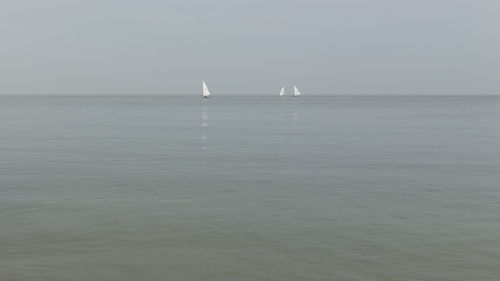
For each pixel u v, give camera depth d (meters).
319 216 20.55
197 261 15.38
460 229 18.66
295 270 14.63
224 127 76.38
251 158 38.47
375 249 16.42
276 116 113.31
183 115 120.94
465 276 14.20
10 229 18.56
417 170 32.38
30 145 48.53
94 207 22.00
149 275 14.27
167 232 18.31
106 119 103.19
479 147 46.44
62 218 20.14
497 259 15.50
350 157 39.06
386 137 57.62
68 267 14.84
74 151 43.28
